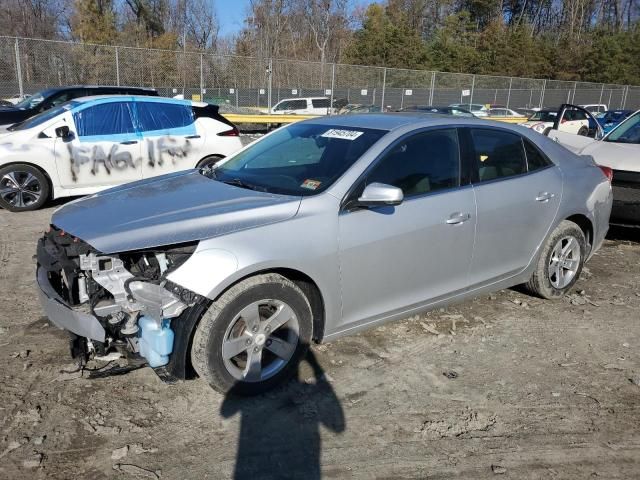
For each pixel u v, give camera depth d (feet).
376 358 12.72
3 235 21.79
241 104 71.51
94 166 26.78
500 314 15.43
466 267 13.66
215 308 10.03
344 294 11.60
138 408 10.55
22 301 15.12
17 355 12.17
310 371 12.03
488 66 169.17
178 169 28.94
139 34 165.27
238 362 11.18
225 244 10.11
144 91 43.29
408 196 12.44
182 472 8.97
